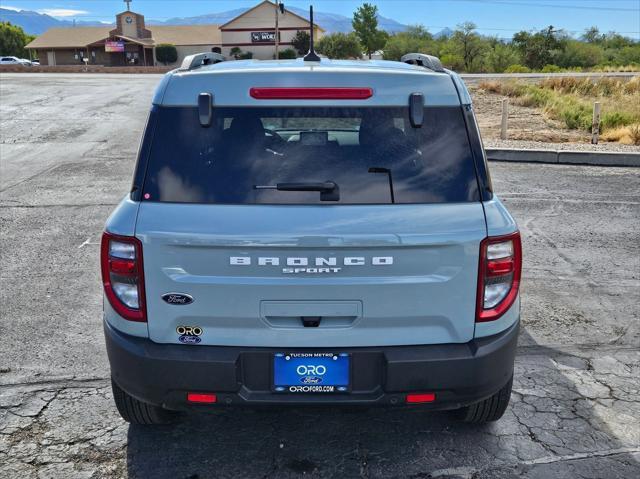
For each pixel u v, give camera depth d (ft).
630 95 79.41
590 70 157.89
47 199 30.42
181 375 9.20
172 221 8.97
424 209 9.10
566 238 24.48
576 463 10.88
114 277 9.31
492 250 9.21
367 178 9.22
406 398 9.35
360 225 8.91
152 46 250.57
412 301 9.14
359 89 9.41
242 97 9.41
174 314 9.18
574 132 54.29
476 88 85.87
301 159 9.30
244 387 9.37
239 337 9.24
